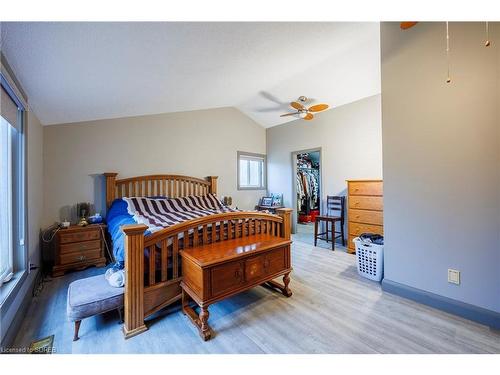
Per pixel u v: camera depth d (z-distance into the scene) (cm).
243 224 243
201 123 482
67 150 330
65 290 239
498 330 170
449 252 197
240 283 187
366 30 247
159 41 181
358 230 360
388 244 237
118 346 155
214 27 183
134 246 167
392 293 230
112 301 170
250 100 473
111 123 371
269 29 207
